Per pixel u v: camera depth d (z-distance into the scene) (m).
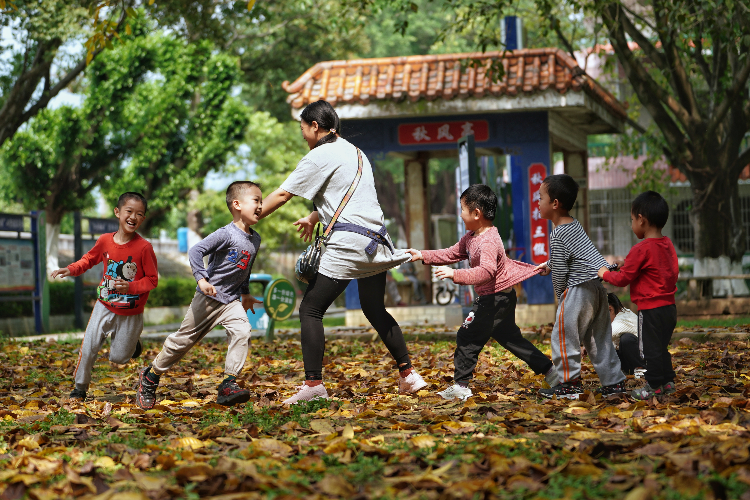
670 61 13.11
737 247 14.39
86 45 8.20
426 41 32.25
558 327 4.80
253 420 4.27
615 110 13.20
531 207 11.80
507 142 11.82
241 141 24.14
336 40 22.16
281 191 4.80
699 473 2.79
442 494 2.59
